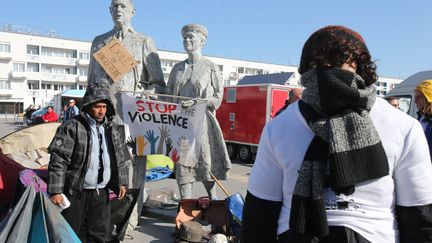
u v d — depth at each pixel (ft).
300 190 4.31
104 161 11.44
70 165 10.94
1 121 137.28
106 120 11.74
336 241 4.27
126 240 15.70
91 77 17.29
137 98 16.37
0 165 13.78
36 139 16.44
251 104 44.70
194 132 16.61
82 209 11.15
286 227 4.62
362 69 4.59
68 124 10.94
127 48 16.88
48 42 224.94
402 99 28.50
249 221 4.94
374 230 4.26
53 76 224.74
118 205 14.05
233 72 254.06
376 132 4.25
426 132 12.81
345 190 4.21
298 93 16.08
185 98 16.92
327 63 4.51
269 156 4.77
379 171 4.16
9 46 214.48
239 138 46.37
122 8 16.69
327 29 4.73
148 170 24.06
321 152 4.32
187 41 18.20
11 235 8.47
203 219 16.30
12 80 214.48
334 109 4.26
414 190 4.35
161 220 18.44
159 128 16.56
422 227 4.33
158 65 17.72
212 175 18.07
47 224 8.68
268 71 267.18
